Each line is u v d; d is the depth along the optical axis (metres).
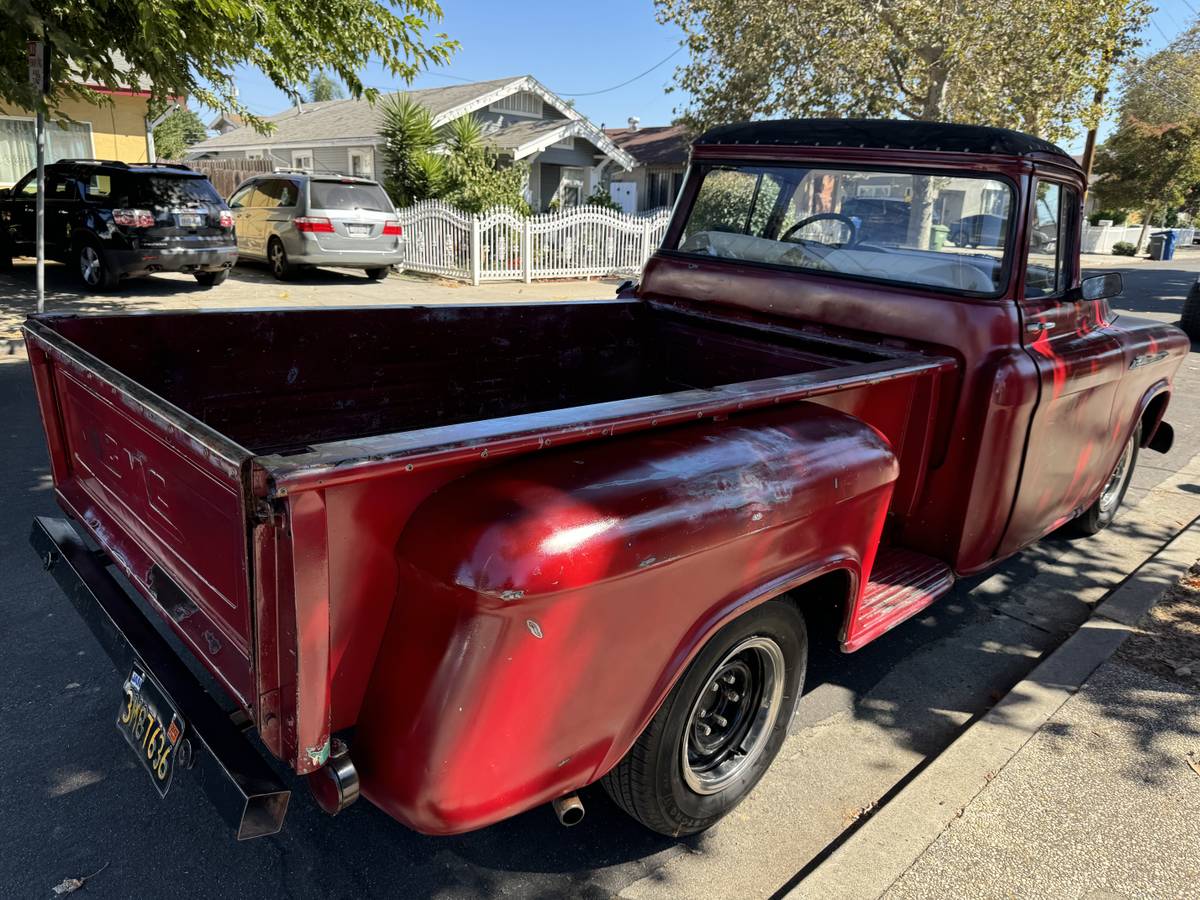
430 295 12.98
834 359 3.43
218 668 1.80
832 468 2.31
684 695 2.18
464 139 18.91
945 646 3.80
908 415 3.04
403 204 18.06
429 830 1.77
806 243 3.67
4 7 6.76
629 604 1.86
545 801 1.93
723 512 2.00
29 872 2.32
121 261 11.10
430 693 1.68
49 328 2.60
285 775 2.77
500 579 1.62
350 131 23.48
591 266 16.80
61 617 3.59
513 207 18.73
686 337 4.04
